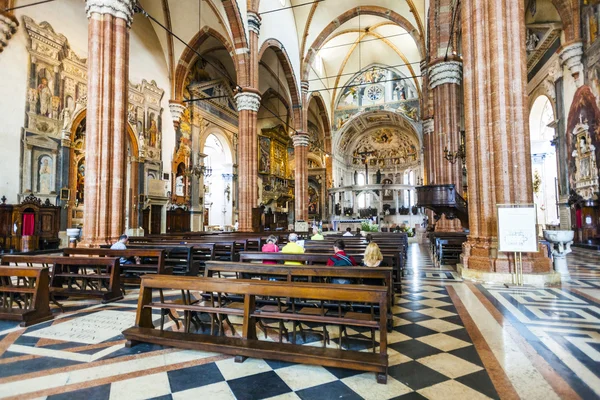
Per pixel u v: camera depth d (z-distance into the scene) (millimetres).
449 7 14852
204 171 23391
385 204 40500
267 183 30969
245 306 3611
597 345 3799
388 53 33000
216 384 2934
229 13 16547
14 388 2869
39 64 13445
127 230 17016
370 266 5023
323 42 27125
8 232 11797
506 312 5156
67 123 14508
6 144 12297
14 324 4594
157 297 6191
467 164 8312
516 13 7500
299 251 6668
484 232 7781
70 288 6141
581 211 15328
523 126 7344
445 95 14953
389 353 3631
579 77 14992
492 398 2707
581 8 14688
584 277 7926
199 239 10992
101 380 3008
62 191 14188
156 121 19344
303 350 3275
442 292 6559
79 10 15250
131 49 17797
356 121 37875
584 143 14844
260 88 28062
